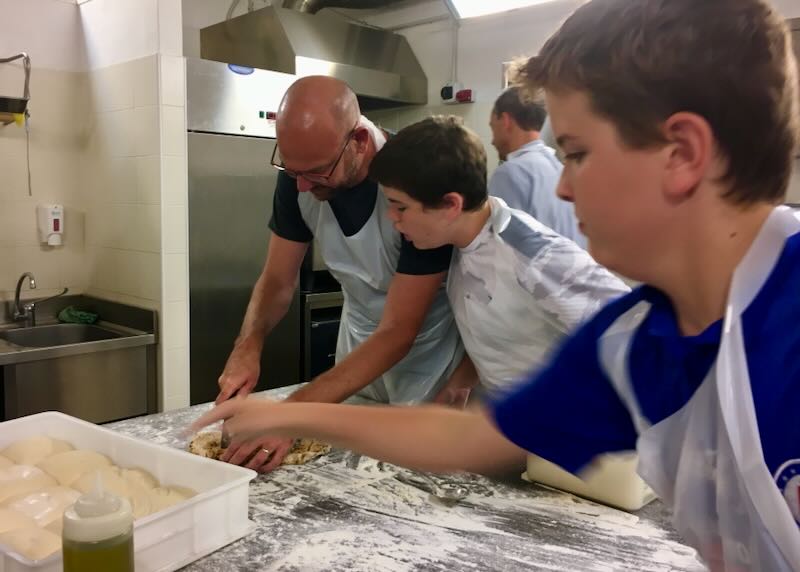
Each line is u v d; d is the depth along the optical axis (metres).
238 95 2.62
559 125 0.47
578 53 0.44
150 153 2.46
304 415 0.75
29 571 0.75
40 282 2.72
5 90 2.54
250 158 2.69
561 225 2.08
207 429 1.33
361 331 1.61
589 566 0.84
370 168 1.16
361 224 1.43
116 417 2.46
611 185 0.45
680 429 0.52
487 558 0.86
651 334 0.53
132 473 1.08
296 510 0.99
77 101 2.74
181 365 2.58
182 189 2.51
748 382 0.44
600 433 0.62
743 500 0.48
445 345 1.49
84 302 2.81
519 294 1.14
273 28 2.87
